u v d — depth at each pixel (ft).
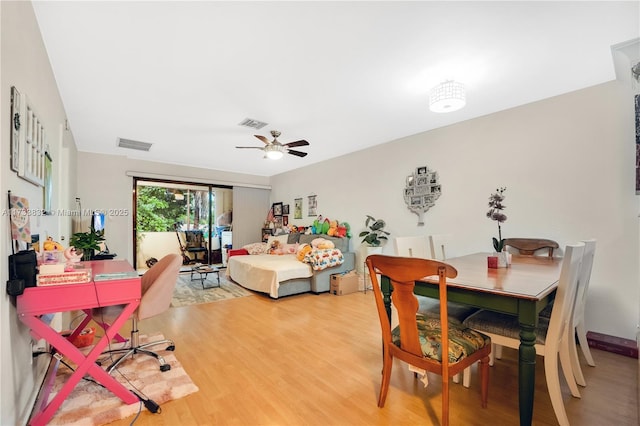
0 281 3.89
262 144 14.84
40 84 6.19
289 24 5.90
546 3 5.37
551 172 9.38
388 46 6.66
